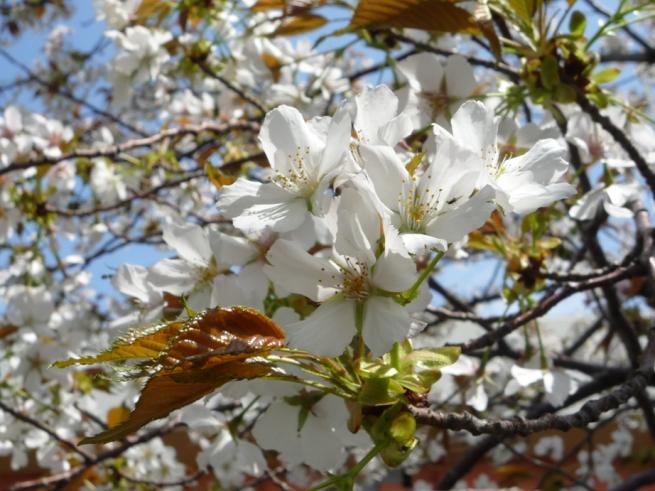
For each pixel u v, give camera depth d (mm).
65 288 660
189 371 176
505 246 354
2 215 547
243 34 564
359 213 203
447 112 363
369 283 205
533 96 333
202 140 669
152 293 296
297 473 720
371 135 226
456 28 324
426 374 205
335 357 203
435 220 204
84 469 515
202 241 284
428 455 852
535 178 226
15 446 623
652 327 292
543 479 729
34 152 553
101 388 634
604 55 800
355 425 200
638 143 375
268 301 271
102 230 681
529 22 331
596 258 493
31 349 533
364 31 433
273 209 224
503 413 769
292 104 556
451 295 599
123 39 567
